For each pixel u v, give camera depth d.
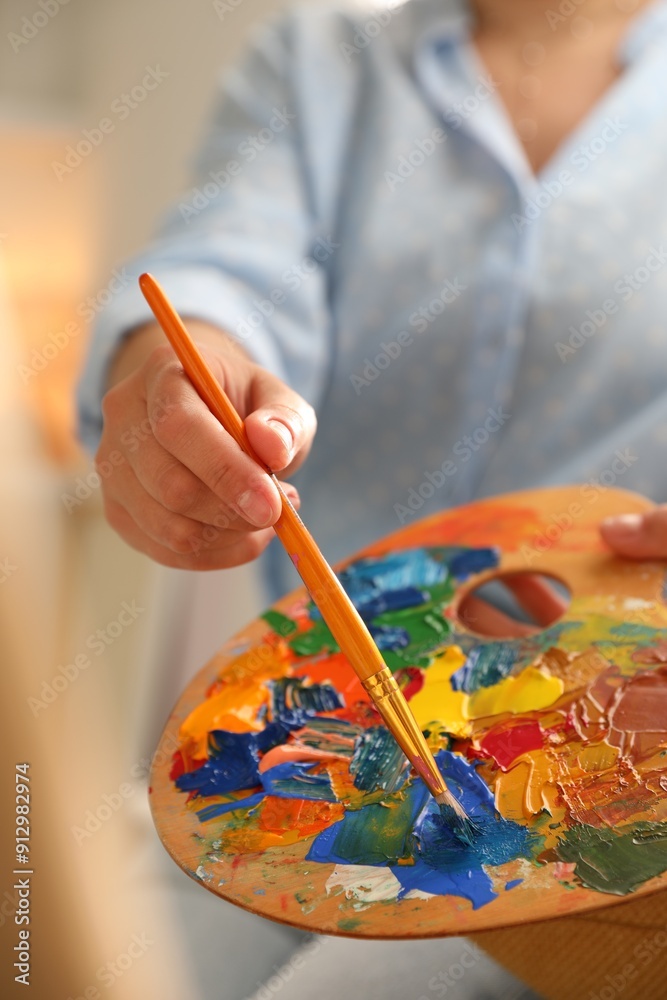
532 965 0.40
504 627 0.60
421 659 0.46
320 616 0.50
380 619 0.50
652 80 0.82
